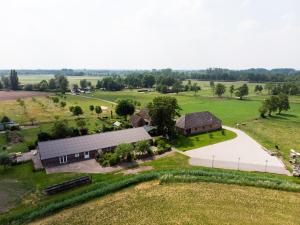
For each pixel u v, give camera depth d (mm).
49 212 35500
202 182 44062
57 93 177875
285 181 43656
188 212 35031
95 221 33344
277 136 75250
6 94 171625
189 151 60656
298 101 151000
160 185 43219
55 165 52406
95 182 44781
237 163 53344
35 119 95000
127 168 50688
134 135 64062
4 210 36312
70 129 68000
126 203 37562
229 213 34844
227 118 100562
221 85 166625
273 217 34062
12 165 52344
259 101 149250
